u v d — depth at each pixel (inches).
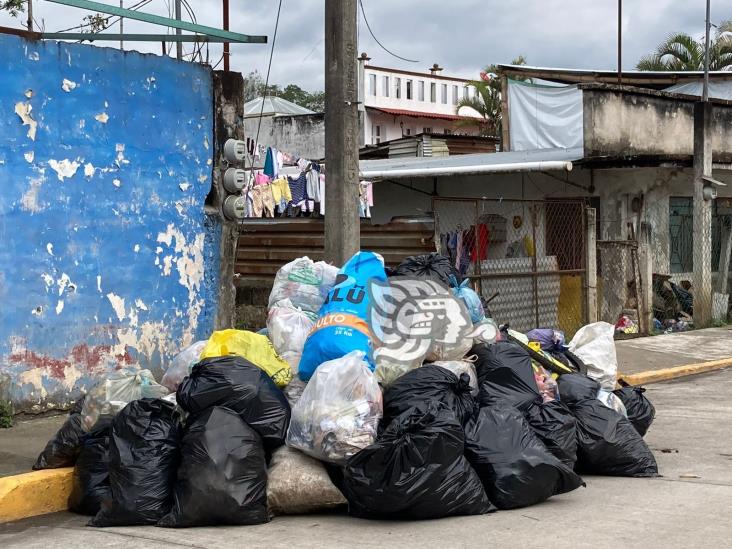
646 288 635.5
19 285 323.9
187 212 383.9
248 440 223.9
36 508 243.3
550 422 252.5
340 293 268.2
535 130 1086.4
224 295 399.9
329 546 199.8
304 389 243.9
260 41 373.7
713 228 786.8
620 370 498.6
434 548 195.6
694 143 679.1
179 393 231.9
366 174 641.0
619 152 661.9
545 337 321.7
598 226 692.7
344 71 347.3
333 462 226.4
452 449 220.2
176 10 386.3
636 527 210.4
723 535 202.2
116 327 355.9
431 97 2416.3
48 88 333.1
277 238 570.3
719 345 592.1
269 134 1107.3
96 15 388.8
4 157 320.2
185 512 218.2
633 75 1098.7
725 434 335.9
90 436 246.8
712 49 1382.9
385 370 254.4
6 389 317.7
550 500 241.1
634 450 270.2
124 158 358.9
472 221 724.0
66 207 339.0
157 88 370.6
